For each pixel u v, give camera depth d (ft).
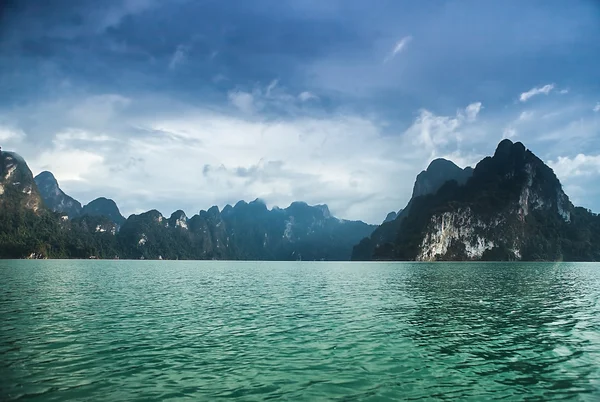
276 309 86.33
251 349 50.75
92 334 58.59
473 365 44.68
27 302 90.89
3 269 243.81
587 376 41.09
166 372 41.09
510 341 56.59
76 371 40.98
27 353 47.50
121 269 290.56
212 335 59.06
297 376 40.29
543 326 68.18
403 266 412.77
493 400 34.60
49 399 33.45
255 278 203.31
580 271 289.53
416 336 59.26
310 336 58.70
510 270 305.12
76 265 347.77
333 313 80.69
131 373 40.60
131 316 75.10
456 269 325.62
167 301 98.94
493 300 104.58
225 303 96.32
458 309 87.25
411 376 40.65
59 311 78.89
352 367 43.47
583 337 59.57
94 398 33.83
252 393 35.53
